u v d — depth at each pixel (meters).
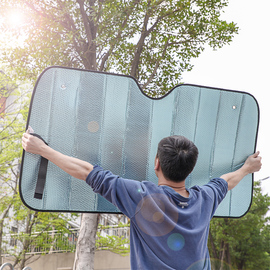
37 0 5.88
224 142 1.71
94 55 6.01
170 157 1.10
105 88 1.54
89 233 5.22
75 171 1.19
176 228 1.02
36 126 1.43
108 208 1.52
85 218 5.30
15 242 10.49
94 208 1.50
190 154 1.11
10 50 6.28
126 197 1.07
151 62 6.84
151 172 1.58
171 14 6.55
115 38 5.84
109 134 1.53
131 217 1.06
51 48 5.93
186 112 1.65
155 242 1.01
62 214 9.61
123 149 1.55
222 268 9.66
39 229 10.05
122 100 1.56
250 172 1.63
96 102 1.52
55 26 6.06
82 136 1.49
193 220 1.06
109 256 9.47
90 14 5.50
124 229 9.90
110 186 1.09
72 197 1.48
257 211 9.84
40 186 1.40
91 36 5.77
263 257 9.88
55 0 5.91
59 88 1.47
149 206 1.05
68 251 10.06
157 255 1.01
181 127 1.64
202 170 1.67
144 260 1.01
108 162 1.52
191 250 1.02
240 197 1.75
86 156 1.49
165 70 6.79
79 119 1.49
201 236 1.05
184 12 6.60
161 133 1.61
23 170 1.40
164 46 6.82
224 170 1.70
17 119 9.88
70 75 1.49
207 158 1.68
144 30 6.38
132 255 1.05
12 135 9.68
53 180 1.46
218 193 1.25
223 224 9.84
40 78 1.44
